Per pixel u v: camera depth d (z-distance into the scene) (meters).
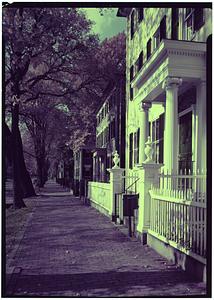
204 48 9.02
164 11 12.84
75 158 42.12
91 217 14.38
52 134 42.81
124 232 10.48
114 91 25.97
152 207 8.48
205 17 9.31
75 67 21.53
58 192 39.00
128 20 19.77
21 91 19.14
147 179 8.77
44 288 5.34
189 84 10.20
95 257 7.34
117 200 13.05
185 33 10.95
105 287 5.38
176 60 9.09
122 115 24.34
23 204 18.66
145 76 11.59
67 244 8.72
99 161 33.94
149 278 5.84
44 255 7.52
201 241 5.77
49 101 28.02
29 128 42.12
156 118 14.24
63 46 18.52
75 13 16.41
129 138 18.69
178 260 6.62
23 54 13.61
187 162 10.95
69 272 6.20
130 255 7.52
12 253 7.71
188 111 10.90
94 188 19.03
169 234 7.23
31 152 66.06
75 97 25.08
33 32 14.17
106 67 22.95
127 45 19.89
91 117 34.69
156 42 14.20
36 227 11.61
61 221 13.12
